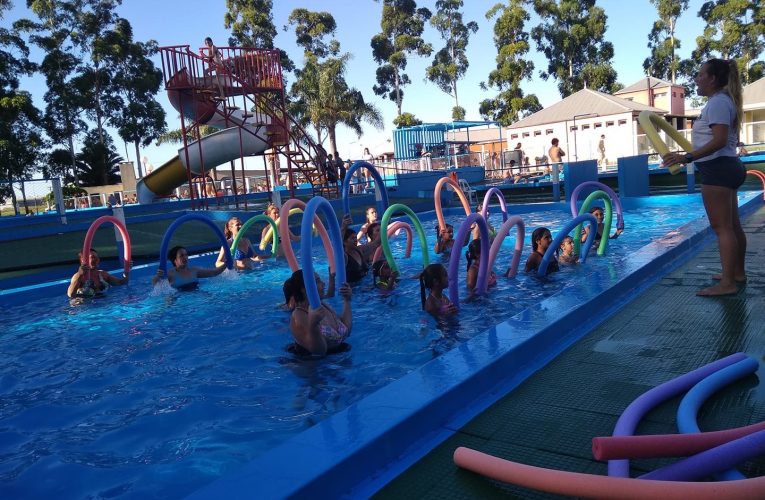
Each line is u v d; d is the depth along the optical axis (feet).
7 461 11.04
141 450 11.16
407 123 174.50
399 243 38.88
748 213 32.58
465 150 114.42
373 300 22.48
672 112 123.34
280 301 23.63
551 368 11.90
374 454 8.43
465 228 19.67
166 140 138.00
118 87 142.82
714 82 14.46
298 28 162.91
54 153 132.26
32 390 15.12
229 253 30.12
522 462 8.30
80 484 9.96
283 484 7.45
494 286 23.15
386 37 186.50
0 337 20.68
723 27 175.73
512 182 80.18
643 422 8.95
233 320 20.99
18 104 114.93
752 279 16.88
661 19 186.70
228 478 7.70
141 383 15.11
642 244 30.96
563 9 170.60
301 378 14.62
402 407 9.50
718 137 14.12
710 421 8.79
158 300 25.38
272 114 58.75
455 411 10.16
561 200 58.70
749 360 10.27
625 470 7.24
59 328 21.61
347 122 131.23
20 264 34.55
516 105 160.76
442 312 19.66
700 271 19.38
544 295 21.53
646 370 11.26
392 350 16.43
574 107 114.21
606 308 15.96
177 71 54.34
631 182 51.29
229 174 133.90
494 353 11.75
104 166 137.80
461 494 7.57
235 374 15.26
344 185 34.71
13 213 56.29
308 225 15.37
